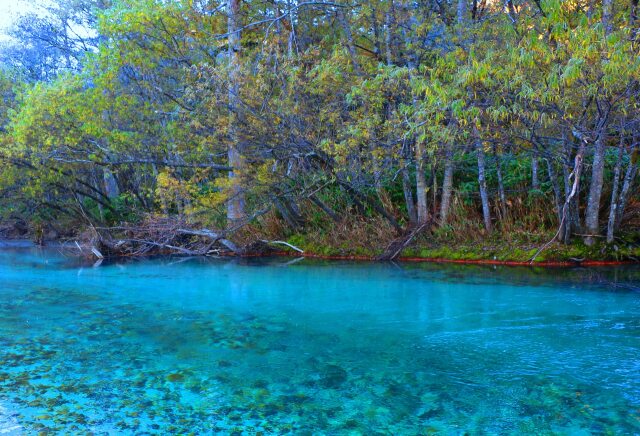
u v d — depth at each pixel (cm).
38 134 1506
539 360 557
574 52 724
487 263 1212
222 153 1502
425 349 600
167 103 1595
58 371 543
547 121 889
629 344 601
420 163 1229
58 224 2167
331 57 1217
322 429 413
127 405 459
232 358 580
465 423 420
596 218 1149
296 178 1373
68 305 860
